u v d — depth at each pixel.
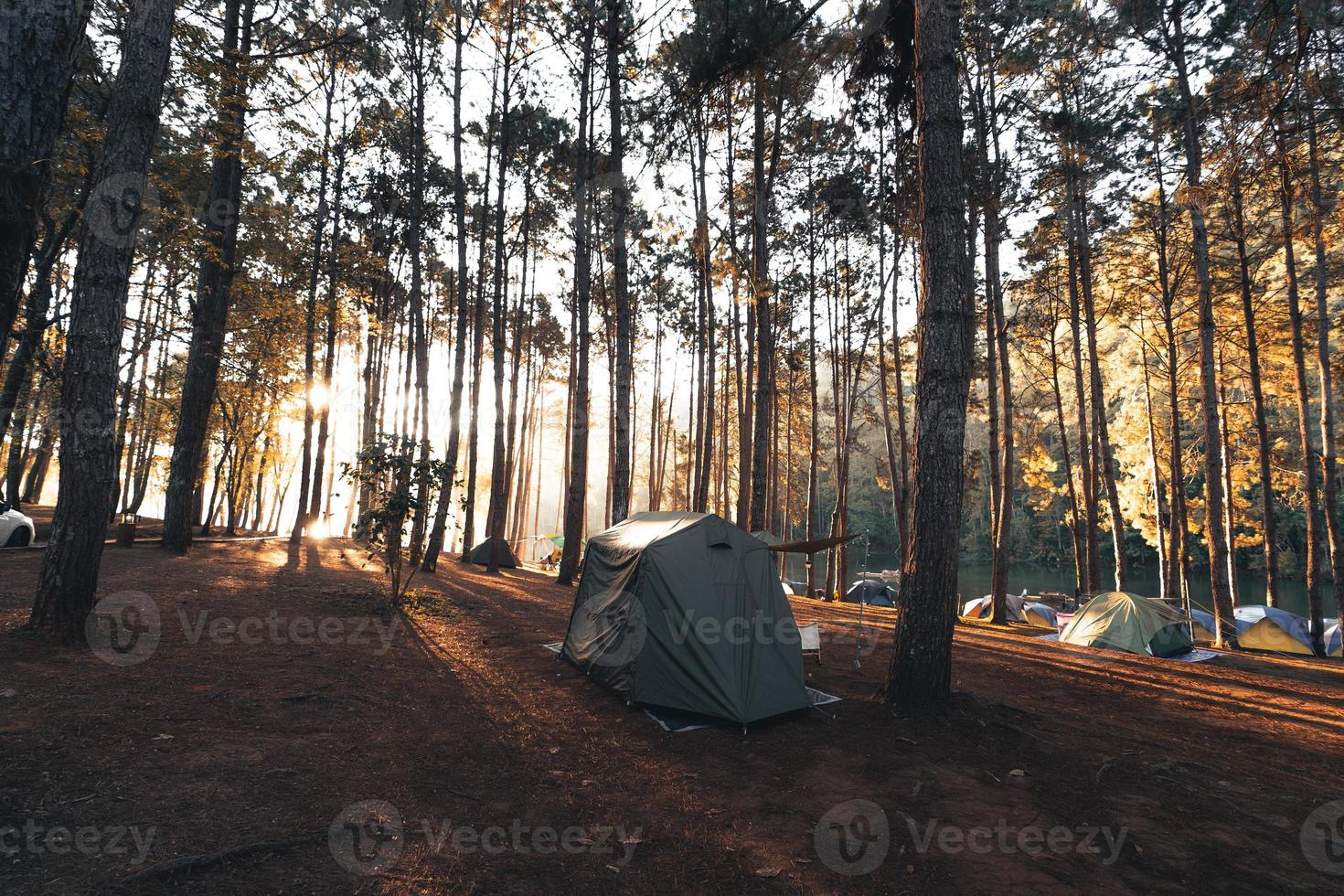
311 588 11.11
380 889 3.16
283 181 14.95
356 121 19.17
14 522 12.27
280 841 3.42
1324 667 10.52
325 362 21.30
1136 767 5.29
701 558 6.66
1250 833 4.26
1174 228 14.82
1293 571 37.03
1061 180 14.52
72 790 3.65
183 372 22.23
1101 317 17.70
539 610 11.80
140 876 2.98
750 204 20.72
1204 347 13.04
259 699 5.52
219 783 3.98
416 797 4.18
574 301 26.48
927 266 6.55
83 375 6.17
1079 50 12.62
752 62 7.17
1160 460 20.81
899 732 5.77
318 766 4.43
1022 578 46.38
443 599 11.74
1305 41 4.93
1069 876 3.67
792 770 5.02
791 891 3.43
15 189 4.02
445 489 15.63
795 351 26.30
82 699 4.89
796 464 37.44
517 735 5.49
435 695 6.32
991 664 9.32
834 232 22.22
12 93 4.02
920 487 6.52
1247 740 6.29
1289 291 13.40
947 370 6.39
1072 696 7.68
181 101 11.38
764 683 6.12
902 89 7.91
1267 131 5.64
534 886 3.36
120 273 6.32
